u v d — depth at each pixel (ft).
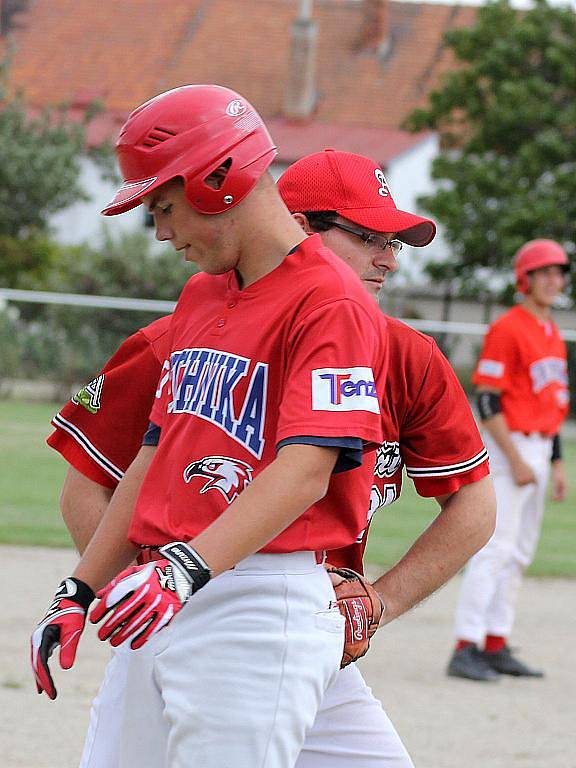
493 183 275.39
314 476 22.94
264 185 24.73
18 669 57.52
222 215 24.38
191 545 22.58
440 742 50.14
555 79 286.66
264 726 23.89
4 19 441.27
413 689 58.80
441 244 305.73
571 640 70.90
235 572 24.20
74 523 30.09
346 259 28.37
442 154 299.58
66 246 320.50
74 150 302.25
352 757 27.14
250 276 24.93
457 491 28.66
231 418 24.38
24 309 202.80
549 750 49.62
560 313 272.10
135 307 199.93
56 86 420.36
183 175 23.94
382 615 27.50
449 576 28.60
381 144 381.19
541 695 59.00
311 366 23.47
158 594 22.03
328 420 23.00
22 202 295.89
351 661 25.89
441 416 28.12
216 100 24.35
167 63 428.97
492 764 47.34
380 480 28.09
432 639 69.92
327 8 441.68
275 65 426.51
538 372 64.03
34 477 125.18
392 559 89.30
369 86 417.08
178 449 24.99
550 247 64.95
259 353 24.31
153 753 25.34
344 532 24.93
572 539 107.04
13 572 79.51
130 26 439.22
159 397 27.20
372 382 23.70
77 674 57.52
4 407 190.19
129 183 24.62
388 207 28.30
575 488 141.08
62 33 437.17
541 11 284.00
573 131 277.44
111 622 21.94
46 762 44.88
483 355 64.03
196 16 441.68
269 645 23.97
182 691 24.25
